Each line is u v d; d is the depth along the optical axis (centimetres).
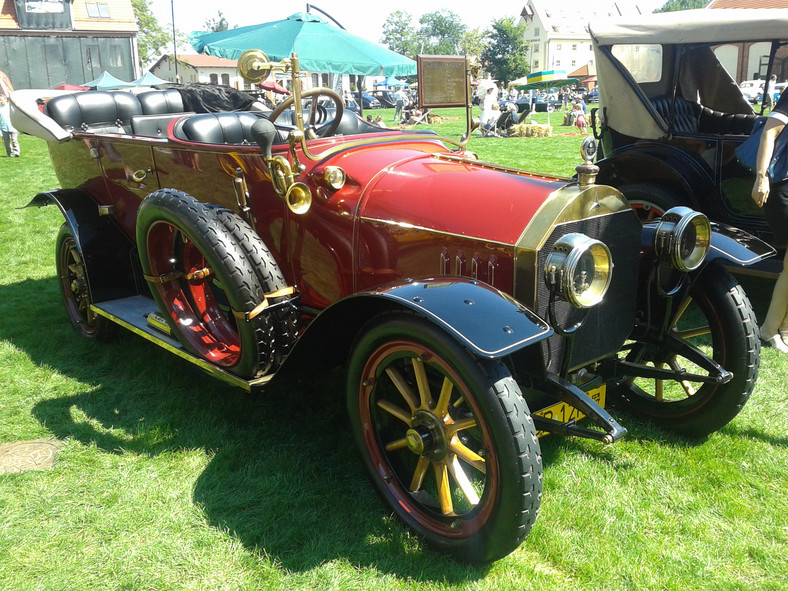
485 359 200
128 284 393
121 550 224
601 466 274
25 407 330
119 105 452
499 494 198
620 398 317
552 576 212
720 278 274
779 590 205
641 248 277
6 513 245
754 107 488
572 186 240
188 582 210
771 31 429
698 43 458
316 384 346
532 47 8519
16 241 677
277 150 293
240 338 271
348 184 280
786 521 238
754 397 335
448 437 221
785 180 368
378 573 213
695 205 464
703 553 221
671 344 279
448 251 243
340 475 268
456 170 274
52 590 206
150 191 359
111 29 4166
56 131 395
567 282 205
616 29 490
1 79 1466
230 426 307
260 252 274
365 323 233
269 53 528
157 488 259
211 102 514
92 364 382
